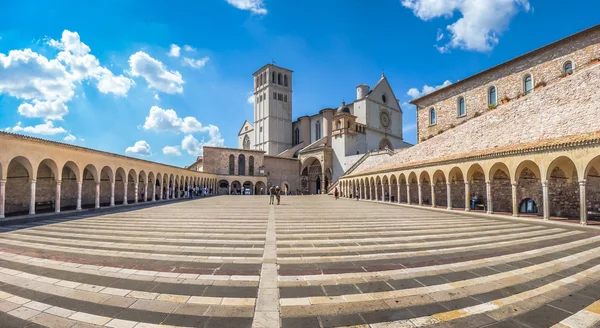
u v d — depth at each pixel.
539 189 19.53
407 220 15.87
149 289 5.38
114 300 4.89
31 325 4.06
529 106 20.44
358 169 52.16
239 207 24.69
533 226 13.98
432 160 25.61
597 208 16.73
